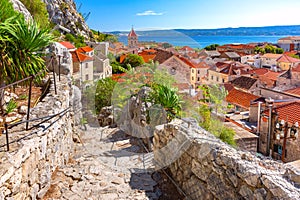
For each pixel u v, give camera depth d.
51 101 4.55
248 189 2.99
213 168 3.50
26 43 4.21
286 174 2.90
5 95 4.95
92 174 4.09
